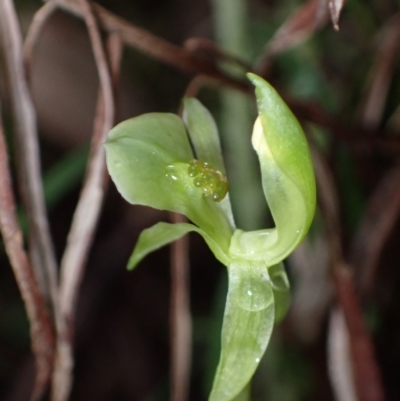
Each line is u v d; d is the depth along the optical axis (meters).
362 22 0.16
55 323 0.11
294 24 0.13
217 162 0.11
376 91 0.14
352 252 0.14
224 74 0.12
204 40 0.12
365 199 0.15
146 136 0.10
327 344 0.14
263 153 0.10
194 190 0.10
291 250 0.10
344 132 0.13
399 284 0.15
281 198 0.10
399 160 0.14
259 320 0.10
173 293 0.12
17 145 0.11
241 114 0.14
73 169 0.14
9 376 0.15
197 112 0.11
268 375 0.14
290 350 0.15
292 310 0.15
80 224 0.11
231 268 0.10
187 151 0.10
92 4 0.11
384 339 0.15
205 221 0.10
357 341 0.12
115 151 0.10
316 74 0.15
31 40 0.11
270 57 0.13
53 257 0.11
